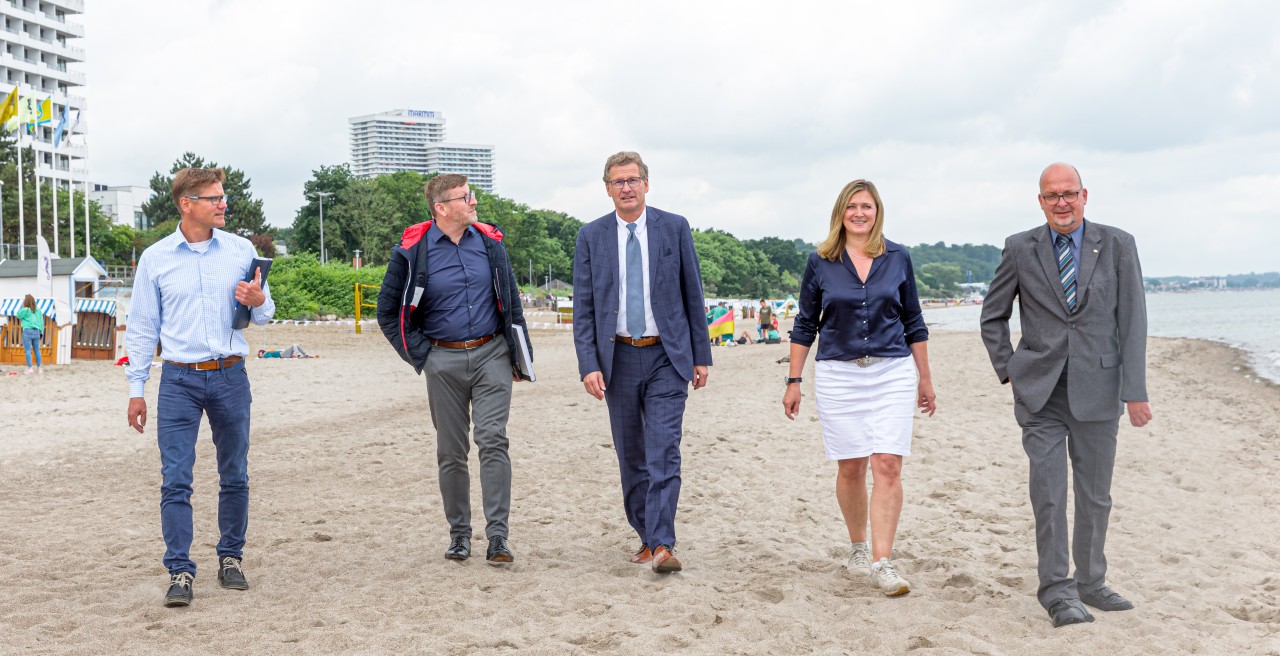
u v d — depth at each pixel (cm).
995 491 743
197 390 467
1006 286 450
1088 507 444
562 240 16162
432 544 580
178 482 462
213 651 389
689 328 520
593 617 430
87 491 784
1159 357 2531
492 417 523
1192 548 580
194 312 465
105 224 8394
